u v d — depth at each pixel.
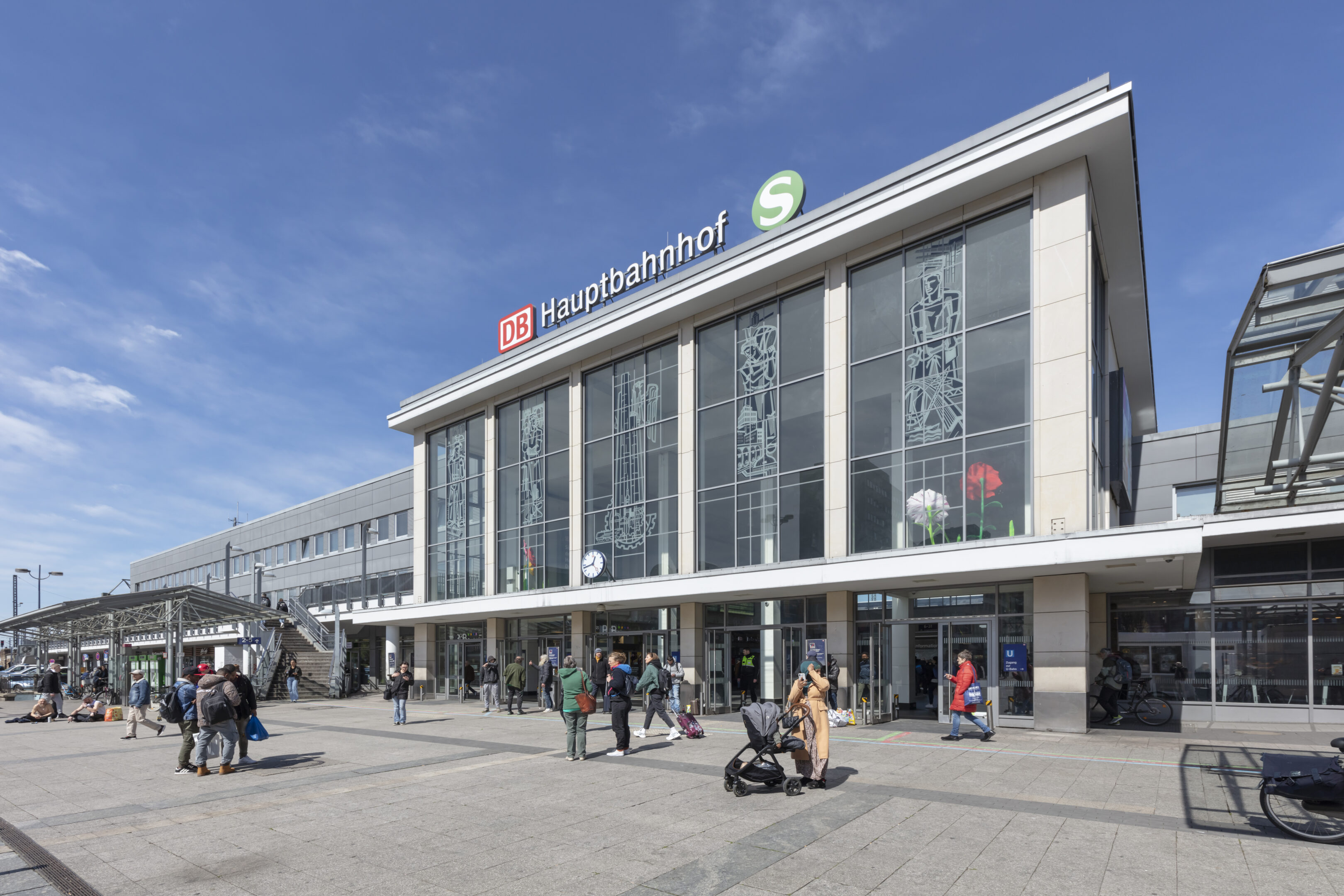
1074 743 13.91
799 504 19.69
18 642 38.56
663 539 22.98
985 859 6.93
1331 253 9.02
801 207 20.95
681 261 24.16
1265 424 12.88
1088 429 15.07
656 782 10.76
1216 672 18.83
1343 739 7.43
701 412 22.45
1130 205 17.16
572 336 25.55
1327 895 5.91
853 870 6.67
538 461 27.73
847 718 17.08
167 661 29.62
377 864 7.07
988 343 16.80
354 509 45.66
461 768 12.35
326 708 27.23
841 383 19.11
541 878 6.61
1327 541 17.88
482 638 30.03
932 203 17.39
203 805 9.80
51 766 13.65
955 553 15.62
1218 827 7.88
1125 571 15.66
